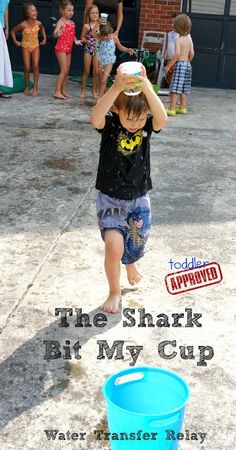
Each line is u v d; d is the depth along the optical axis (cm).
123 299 332
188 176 555
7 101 823
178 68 779
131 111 276
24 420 241
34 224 426
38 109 788
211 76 1034
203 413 250
